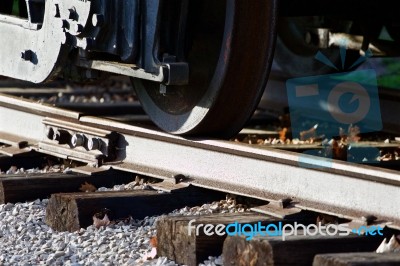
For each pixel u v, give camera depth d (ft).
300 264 22.40
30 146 33.99
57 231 27.53
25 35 32.32
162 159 30.09
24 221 28.22
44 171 32.78
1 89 46.65
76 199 27.27
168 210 28.19
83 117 32.55
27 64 32.32
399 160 30.91
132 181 31.01
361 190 24.63
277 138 36.40
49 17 30.86
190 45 30.07
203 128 29.58
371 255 21.49
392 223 23.65
